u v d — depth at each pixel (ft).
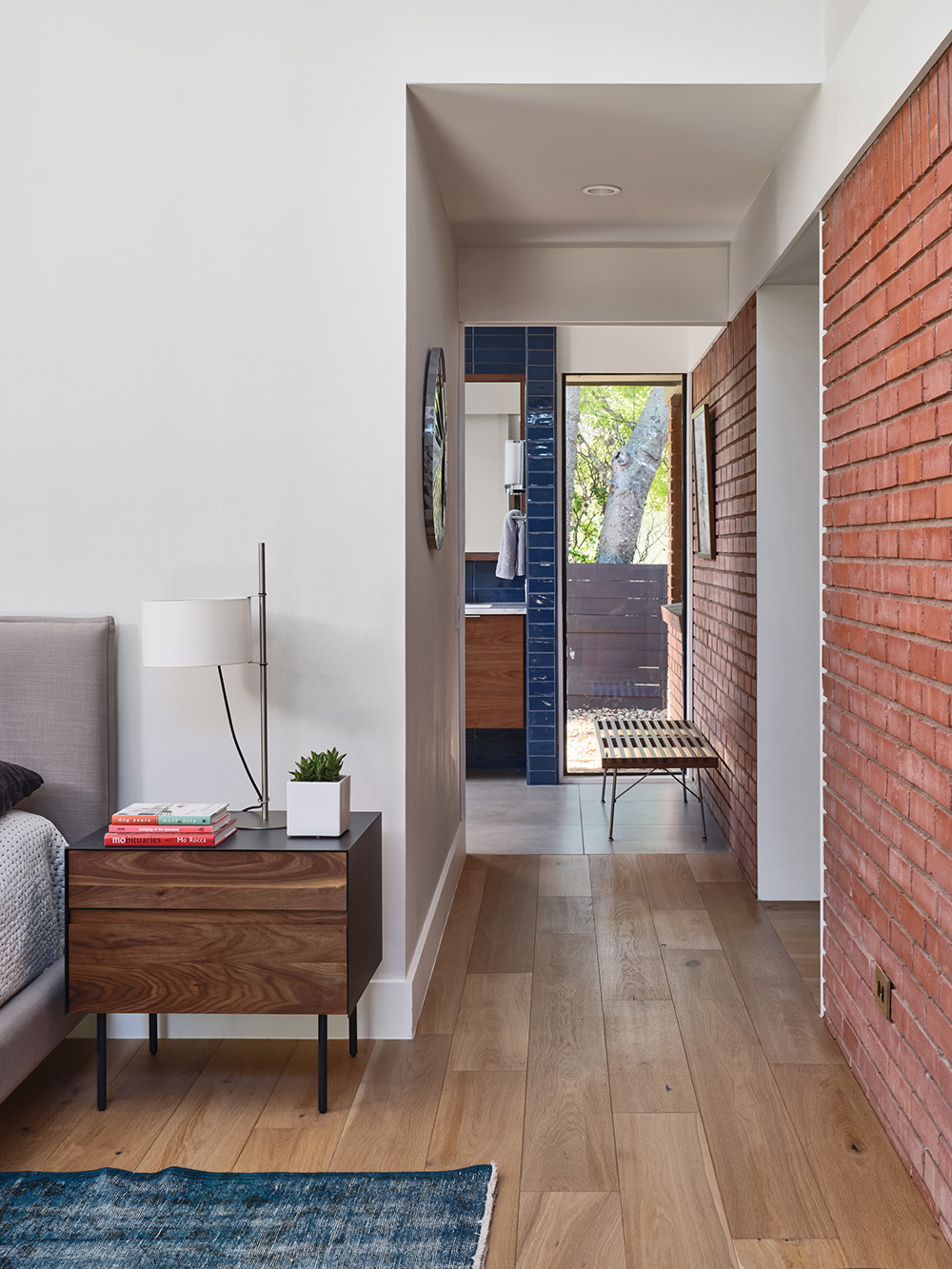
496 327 19.57
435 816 11.60
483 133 10.11
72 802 9.04
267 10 9.01
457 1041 9.14
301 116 9.04
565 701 20.31
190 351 9.18
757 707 12.80
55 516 9.32
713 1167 7.16
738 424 13.82
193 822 7.97
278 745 9.33
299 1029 9.33
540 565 19.43
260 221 9.09
